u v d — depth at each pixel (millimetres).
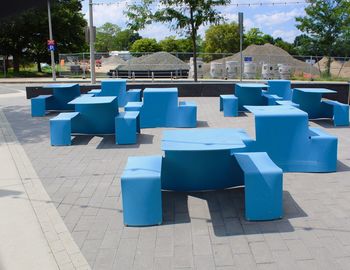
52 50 28109
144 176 4184
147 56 29906
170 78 27656
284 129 5848
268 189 4219
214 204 4762
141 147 7648
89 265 3490
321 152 5852
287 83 12719
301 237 3887
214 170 5086
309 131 6324
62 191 5332
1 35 38062
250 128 9242
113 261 3547
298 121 5832
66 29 39906
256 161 4676
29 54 42000
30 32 39031
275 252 3615
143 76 28578
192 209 4633
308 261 3451
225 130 5008
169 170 5074
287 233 3979
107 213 4590
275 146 5887
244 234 3980
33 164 6668
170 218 4402
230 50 59500
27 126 10117
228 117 10820
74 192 5285
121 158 6895
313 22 31062
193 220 4336
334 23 30531
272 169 4328
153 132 9070
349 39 30828
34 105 11641
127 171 4359
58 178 5887
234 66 29719
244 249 3684
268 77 29625
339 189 5195
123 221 4297
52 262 3553
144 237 3980
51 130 7934
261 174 4215
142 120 9562
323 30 31047
